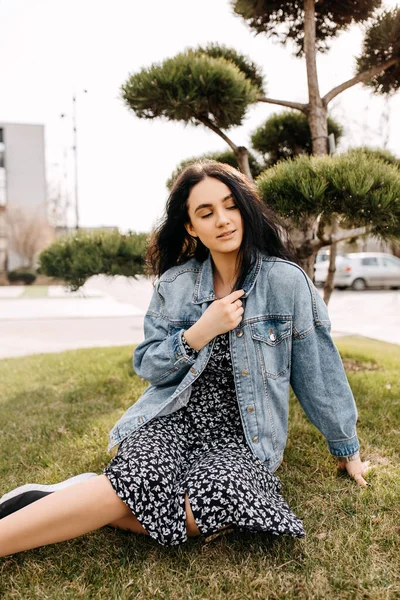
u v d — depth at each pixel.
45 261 4.80
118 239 4.70
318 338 1.86
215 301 1.70
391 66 4.14
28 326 9.91
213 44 4.32
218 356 1.81
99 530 1.79
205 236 1.77
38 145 38.19
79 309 13.50
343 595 1.43
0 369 5.20
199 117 3.83
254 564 1.58
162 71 3.47
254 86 3.79
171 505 1.51
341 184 2.76
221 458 1.62
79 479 1.74
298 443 2.56
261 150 4.88
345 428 1.93
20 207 34.28
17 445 2.74
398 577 1.50
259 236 1.81
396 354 5.14
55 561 1.63
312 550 1.63
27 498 1.65
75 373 4.68
